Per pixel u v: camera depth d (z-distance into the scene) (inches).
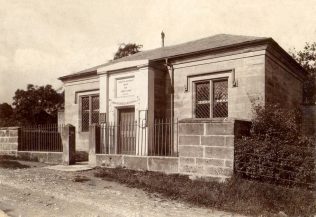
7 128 621.9
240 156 331.6
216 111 508.1
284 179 315.3
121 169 436.5
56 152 532.4
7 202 269.0
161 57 553.3
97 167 466.6
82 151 632.4
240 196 285.7
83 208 253.4
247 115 464.8
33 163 526.6
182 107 536.7
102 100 575.2
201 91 527.8
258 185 302.0
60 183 351.3
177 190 311.1
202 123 357.1
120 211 246.2
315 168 305.9
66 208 252.8
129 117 555.8
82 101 706.2
